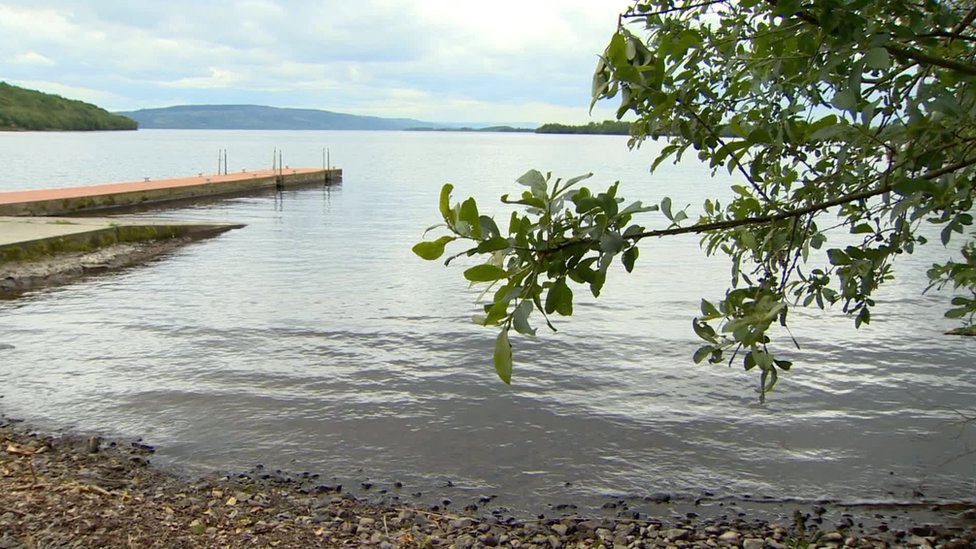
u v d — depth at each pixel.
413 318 13.00
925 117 1.92
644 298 15.00
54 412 8.18
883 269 2.92
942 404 8.59
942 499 6.40
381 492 6.45
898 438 7.64
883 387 9.18
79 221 21.97
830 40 1.91
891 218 2.10
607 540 5.65
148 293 15.08
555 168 76.75
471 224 1.79
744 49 2.60
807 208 2.19
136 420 8.00
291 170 54.25
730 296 2.42
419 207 36.66
